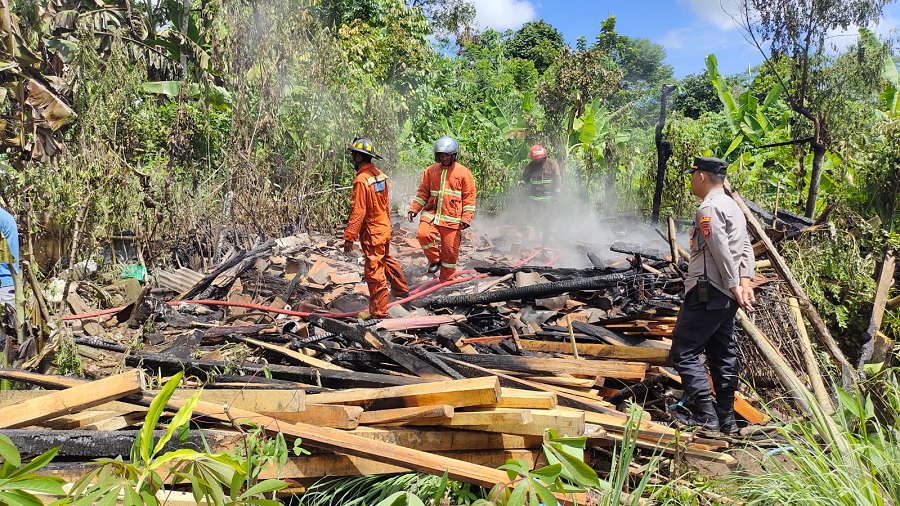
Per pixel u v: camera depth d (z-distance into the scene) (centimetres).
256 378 454
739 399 473
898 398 396
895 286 651
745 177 1259
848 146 1035
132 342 526
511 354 548
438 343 577
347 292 745
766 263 621
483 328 620
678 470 371
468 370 473
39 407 325
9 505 219
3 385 425
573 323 584
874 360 527
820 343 565
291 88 1246
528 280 733
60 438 316
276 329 580
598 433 381
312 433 326
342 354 516
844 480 322
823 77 1014
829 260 631
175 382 248
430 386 361
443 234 774
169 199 909
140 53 1355
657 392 495
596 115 1723
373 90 1408
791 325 533
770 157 1491
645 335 564
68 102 1018
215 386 441
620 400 483
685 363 446
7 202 712
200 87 1303
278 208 1057
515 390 380
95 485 230
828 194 1091
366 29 1738
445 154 764
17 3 1002
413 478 342
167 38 1388
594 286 640
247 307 654
